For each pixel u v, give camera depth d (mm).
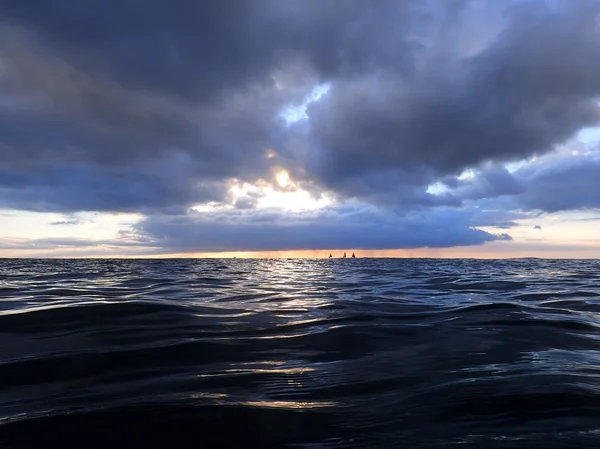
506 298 13016
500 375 4887
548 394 4191
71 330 7434
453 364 5438
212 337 7004
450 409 3861
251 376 4961
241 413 3789
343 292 15375
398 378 4840
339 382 4719
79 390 4449
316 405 3996
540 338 6977
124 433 3404
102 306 9617
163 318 8719
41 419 3652
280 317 9172
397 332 7504
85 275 28031
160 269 41594
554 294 14289
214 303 11641
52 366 5309
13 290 15438
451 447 3111
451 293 14852
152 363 5492
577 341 6758
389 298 13125
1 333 7168
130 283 20047
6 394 4324
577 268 41656
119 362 5520
